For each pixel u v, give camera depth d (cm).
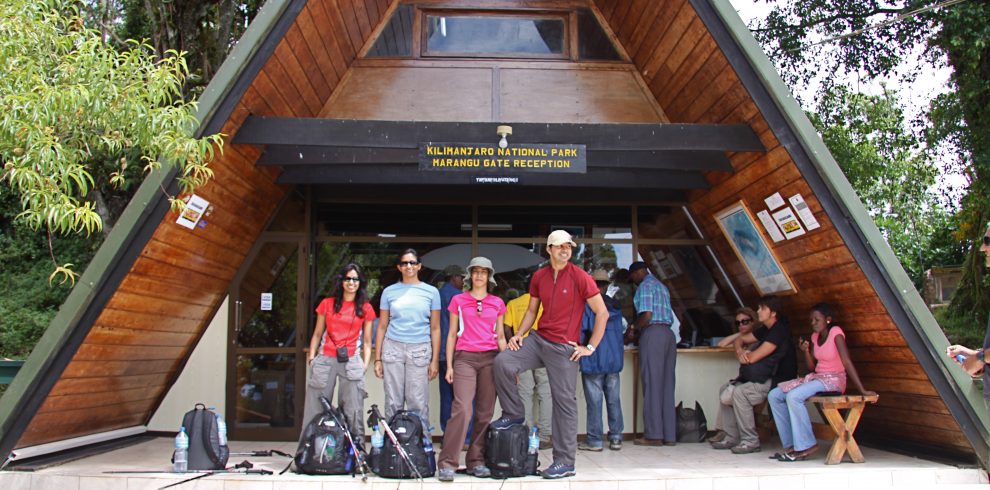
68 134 498
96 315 572
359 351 615
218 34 1220
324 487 547
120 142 498
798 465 621
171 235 607
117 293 583
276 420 769
